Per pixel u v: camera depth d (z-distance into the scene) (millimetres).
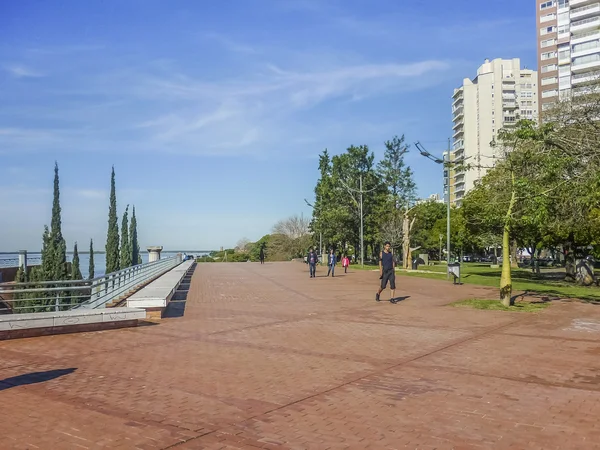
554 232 25938
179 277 23531
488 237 41188
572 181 15641
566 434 5312
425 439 5176
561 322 13266
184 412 6016
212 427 5516
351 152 55281
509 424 5613
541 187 16031
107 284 15617
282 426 5551
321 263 54438
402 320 13688
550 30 87312
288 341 10617
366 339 10836
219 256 89250
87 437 5211
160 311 13938
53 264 37000
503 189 21078
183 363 8602
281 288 24016
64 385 7223
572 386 7148
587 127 16750
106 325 12203
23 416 5867
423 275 34969
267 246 83562
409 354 9289
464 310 15773
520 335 11312
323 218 54781
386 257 18141
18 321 10992
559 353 9367
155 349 9828
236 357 9062
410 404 6336
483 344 10250
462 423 5648
